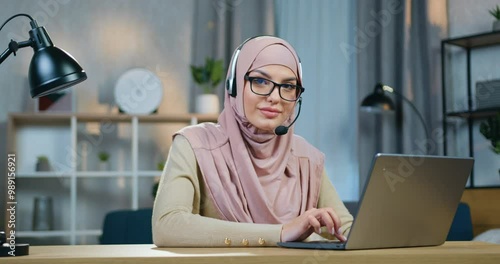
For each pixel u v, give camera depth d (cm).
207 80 420
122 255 112
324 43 436
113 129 439
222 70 420
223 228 137
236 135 171
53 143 430
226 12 436
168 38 442
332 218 137
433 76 404
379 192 123
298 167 181
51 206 414
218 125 177
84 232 402
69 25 432
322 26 436
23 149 427
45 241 421
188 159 166
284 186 175
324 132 434
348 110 434
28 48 427
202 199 169
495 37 375
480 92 381
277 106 166
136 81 414
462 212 314
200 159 167
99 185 437
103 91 434
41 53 148
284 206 171
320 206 186
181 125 445
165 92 439
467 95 402
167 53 441
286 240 134
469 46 400
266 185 171
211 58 437
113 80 436
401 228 131
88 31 435
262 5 432
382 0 416
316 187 183
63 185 430
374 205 123
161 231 143
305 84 434
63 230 427
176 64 441
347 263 112
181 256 108
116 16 438
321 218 137
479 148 396
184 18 444
